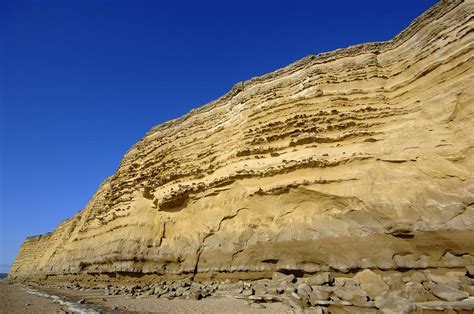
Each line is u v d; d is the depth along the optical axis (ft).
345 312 30.91
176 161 82.23
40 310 40.16
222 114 81.97
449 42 50.08
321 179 50.34
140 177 90.99
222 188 63.52
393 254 39.99
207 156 74.79
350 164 50.03
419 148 45.91
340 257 43.39
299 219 50.34
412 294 32.24
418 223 40.04
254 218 55.47
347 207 46.70
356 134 52.90
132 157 107.96
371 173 47.37
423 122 48.08
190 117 92.53
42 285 97.71
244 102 75.51
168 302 42.70
